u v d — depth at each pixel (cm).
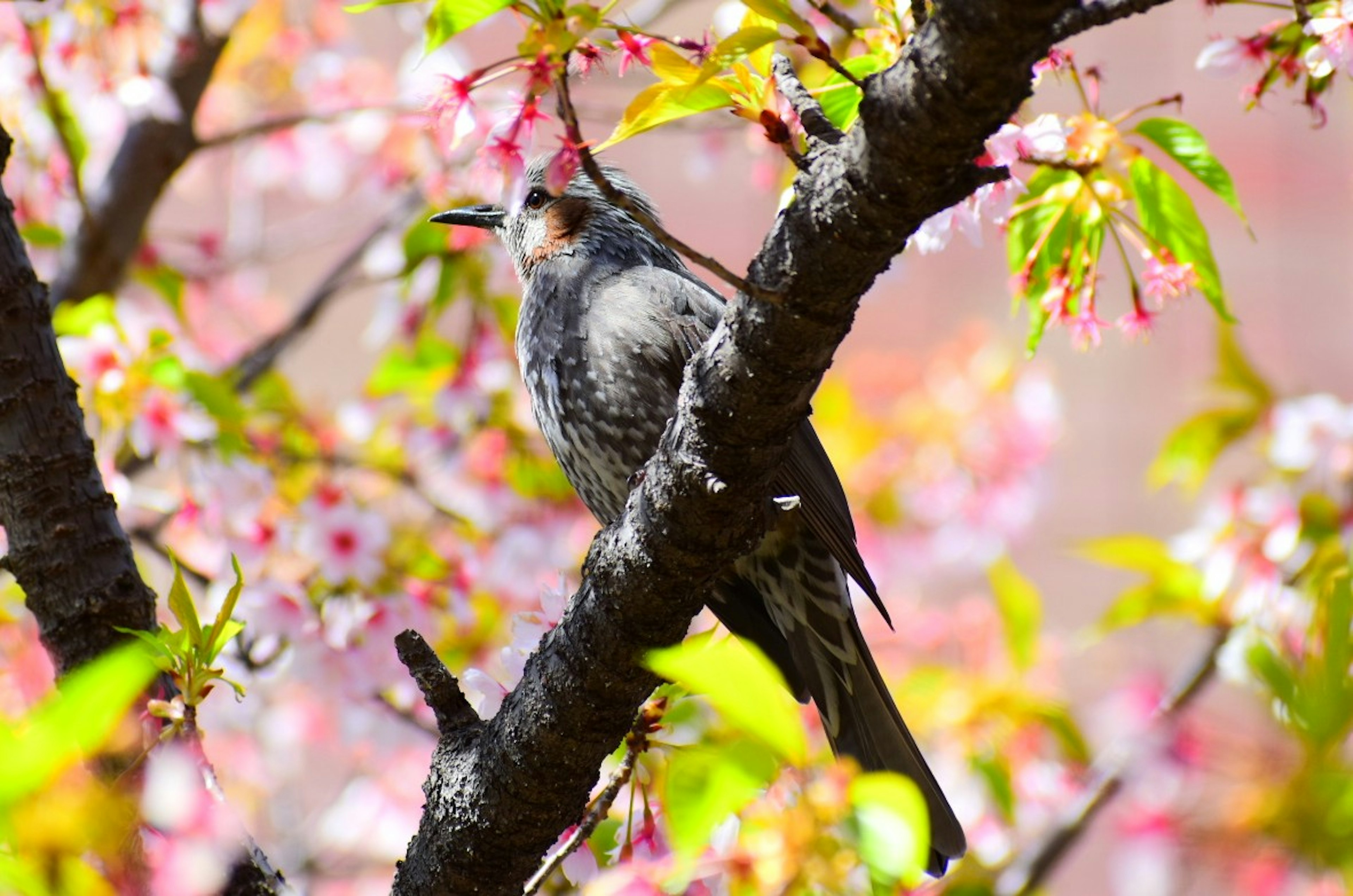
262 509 902
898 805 443
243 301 1356
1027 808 978
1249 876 487
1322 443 948
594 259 899
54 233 1019
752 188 1473
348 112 1067
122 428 882
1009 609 977
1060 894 1208
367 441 1031
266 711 1023
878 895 558
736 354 513
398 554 932
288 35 1254
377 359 1460
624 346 827
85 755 520
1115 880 856
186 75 1044
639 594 565
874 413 1277
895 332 1600
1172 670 1216
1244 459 1175
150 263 1181
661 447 555
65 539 670
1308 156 1689
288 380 1269
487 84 512
